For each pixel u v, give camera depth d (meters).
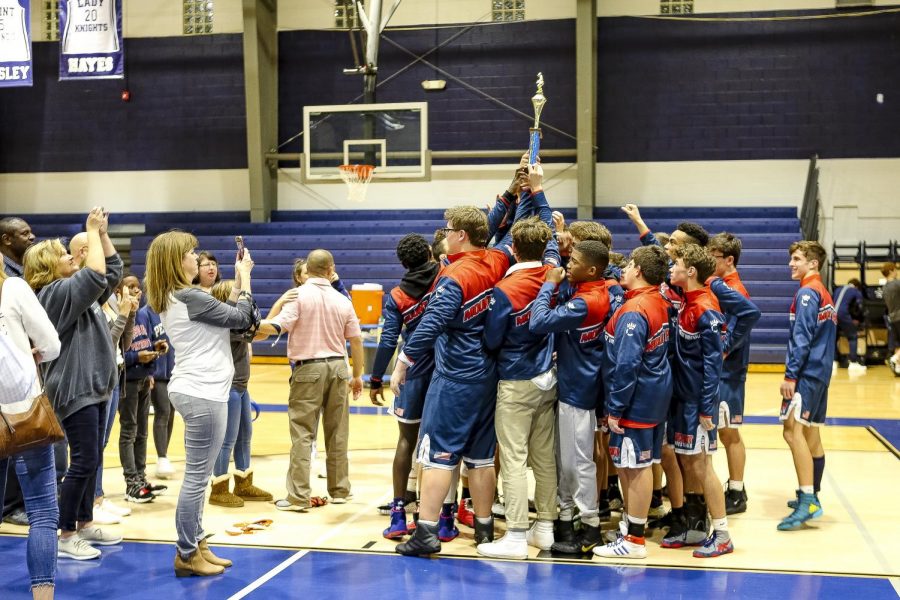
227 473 5.38
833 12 14.54
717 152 14.95
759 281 13.65
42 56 16.50
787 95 14.71
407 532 4.68
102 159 16.48
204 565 4.03
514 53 15.34
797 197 14.76
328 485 5.45
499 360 4.32
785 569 4.12
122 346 5.22
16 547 4.49
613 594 3.77
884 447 7.21
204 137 16.19
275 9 15.88
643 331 4.11
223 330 4.03
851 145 14.58
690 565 4.18
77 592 3.82
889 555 4.35
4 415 3.20
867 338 13.34
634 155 15.17
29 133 16.61
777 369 12.95
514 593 3.79
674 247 4.92
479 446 4.39
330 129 13.77
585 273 4.29
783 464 6.62
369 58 13.78
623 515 4.66
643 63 15.07
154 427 6.12
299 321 5.24
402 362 4.22
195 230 15.72
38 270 4.18
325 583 3.92
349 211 16.00
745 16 14.78
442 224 14.98
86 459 4.28
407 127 13.57
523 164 4.88
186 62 16.17
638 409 4.18
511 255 4.50
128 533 4.77
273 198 16.16
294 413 5.28
